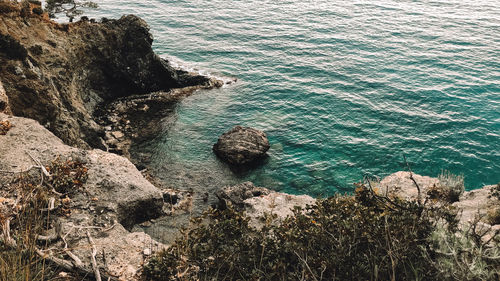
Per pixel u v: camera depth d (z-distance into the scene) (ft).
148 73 124.16
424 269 17.72
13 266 17.16
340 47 168.45
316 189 84.33
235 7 228.63
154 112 112.16
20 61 75.20
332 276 18.28
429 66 147.84
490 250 17.72
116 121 104.06
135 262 26.45
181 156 91.76
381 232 19.11
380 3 241.55
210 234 21.13
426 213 21.36
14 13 95.35
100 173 39.60
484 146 98.78
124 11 219.00
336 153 96.99
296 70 145.38
